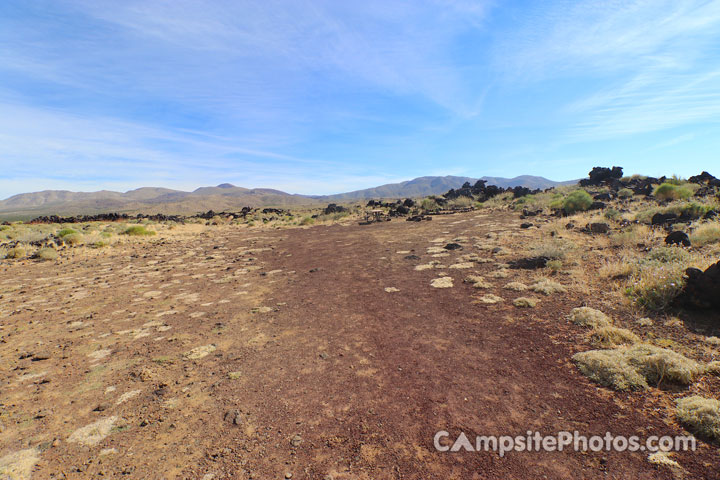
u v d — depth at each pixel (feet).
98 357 18.93
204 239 82.28
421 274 34.86
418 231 69.36
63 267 47.21
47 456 11.10
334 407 13.47
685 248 26.05
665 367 13.17
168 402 14.26
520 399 13.11
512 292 25.75
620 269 25.53
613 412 11.75
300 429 12.16
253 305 28.48
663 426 10.74
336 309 26.30
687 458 9.38
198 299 30.66
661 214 39.47
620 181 104.63
